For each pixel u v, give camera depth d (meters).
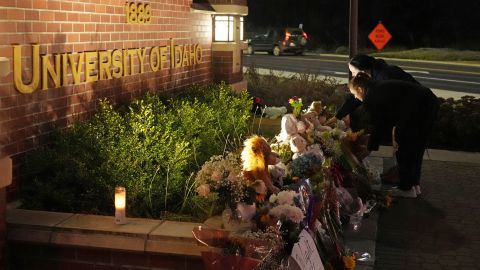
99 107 6.71
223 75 11.02
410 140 7.48
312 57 41.09
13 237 4.54
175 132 6.27
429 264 5.59
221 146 7.43
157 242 4.36
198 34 10.24
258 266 3.60
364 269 5.31
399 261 5.66
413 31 56.66
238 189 4.04
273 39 43.12
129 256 4.45
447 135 10.80
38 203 5.15
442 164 9.46
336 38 58.28
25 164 5.39
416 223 6.73
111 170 5.36
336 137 6.56
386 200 7.11
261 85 14.91
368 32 56.94
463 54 42.94
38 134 5.71
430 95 7.46
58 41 6.04
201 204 4.98
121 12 7.43
